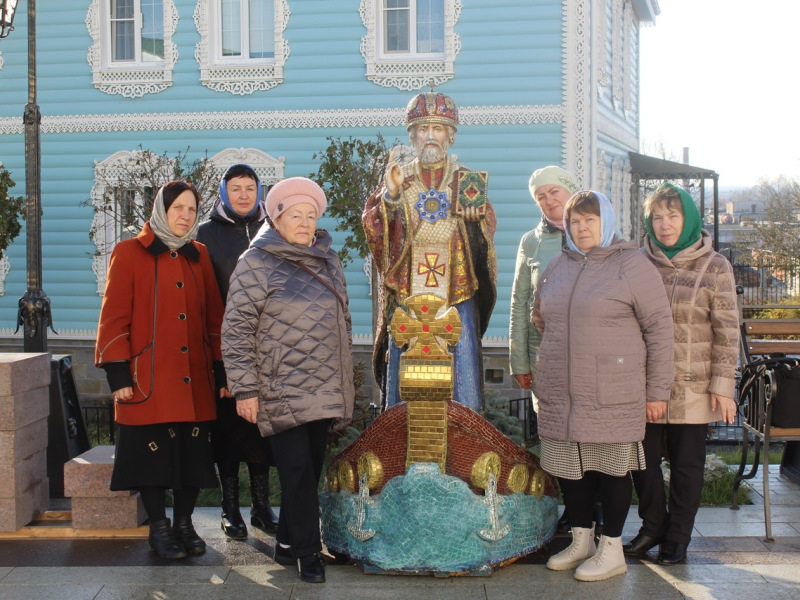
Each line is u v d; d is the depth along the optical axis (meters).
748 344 5.39
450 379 4.02
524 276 4.88
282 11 11.18
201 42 11.38
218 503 5.91
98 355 4.34
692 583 4.04
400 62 11.00
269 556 4.51
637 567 4.27
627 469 4.05
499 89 10.86
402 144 10.85
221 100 11.45
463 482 4.10
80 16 11.65
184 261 4.55
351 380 4.25
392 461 4.21
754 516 5.16
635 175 14.78
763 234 23.78
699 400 4.30
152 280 4.42
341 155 9.04
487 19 10.81
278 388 4.05
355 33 11.10
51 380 5.56
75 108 11.73
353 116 11.19
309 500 4.11
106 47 11.67
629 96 15.45
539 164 10.86
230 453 4.90
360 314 11.10
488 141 10.91
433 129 4.37
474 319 4.55
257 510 5.02
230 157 11.43
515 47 10.79
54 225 11.83
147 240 4.45
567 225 4.18
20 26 11.74
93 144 11.72
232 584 4.10
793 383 4.66
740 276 22.05
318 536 4.16
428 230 4.40
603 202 4.13
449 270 4.43
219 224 4.93
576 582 4.06
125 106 11.64
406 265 4.46
